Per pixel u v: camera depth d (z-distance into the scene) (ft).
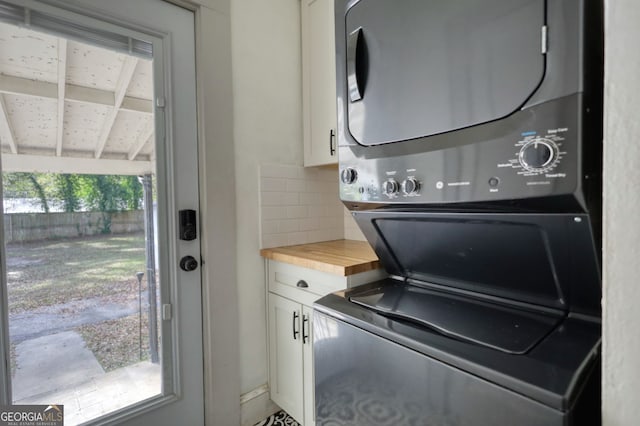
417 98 2.72
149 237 4.60
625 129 1.38
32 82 3.76
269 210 5.88
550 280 2.61
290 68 6.23
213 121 5.04
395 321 2.65
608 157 1.43
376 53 3.07
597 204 2.00
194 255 4.96
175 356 4.80
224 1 5.17
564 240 2.26
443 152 2.54
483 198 2.32
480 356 2.01
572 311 2.59
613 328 1.43
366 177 3.20
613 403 1.44
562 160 1.94
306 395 4.87
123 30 4.32
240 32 5.51
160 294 4.67
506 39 2.16
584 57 1.86
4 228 3.62
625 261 1.39
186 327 4.90
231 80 5.29
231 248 5.28
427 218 2.98
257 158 5.74
